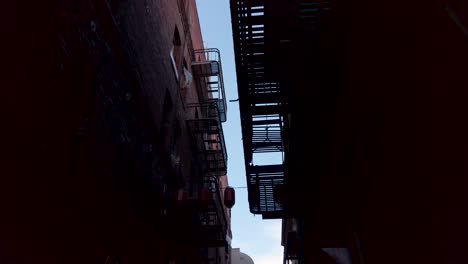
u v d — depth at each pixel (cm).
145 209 859
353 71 498
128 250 738
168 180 1109
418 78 312
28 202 413
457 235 271
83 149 542
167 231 1043
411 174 338
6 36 381
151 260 890
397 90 357
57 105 476
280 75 722
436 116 287
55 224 468
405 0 328
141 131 859
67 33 500
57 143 473
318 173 752
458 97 254
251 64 711
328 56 615
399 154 362
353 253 519
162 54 1136
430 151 301
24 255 405
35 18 428
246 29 652
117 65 713
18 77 397
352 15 477
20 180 399
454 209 272
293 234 1397
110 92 668
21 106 401
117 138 695
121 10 762
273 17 630
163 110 1179
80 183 534
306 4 612
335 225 613
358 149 495
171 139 1201
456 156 263
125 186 730
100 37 625
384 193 407
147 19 973
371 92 432
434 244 305
